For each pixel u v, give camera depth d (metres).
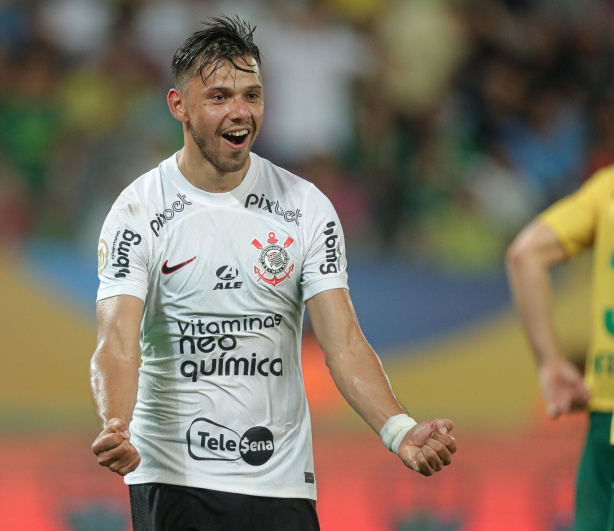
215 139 9.85
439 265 29.92
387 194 34.06
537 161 35.47
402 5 35.88
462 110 35.69
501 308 28.50
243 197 10.33
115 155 32.97
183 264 10.14
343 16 35.34
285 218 10.36
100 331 9.80
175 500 10.20
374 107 34.94
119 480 20.31
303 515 10.46
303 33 34.41
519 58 36.56
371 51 35.31
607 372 12.93
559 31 37.19
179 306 10.16
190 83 9.90
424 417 27.56
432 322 28.34
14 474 20.67
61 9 34.47
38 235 31.09
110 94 33.69
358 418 25.95
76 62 34.12
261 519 10.21
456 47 36.03
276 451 10.30
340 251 10.44
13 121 32.88
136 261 10.05
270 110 33.84
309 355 26.22
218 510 10.14
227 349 10.18
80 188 32.25
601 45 37.34
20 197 31.61
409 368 27.97
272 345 10.30
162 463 10.28
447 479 21.53
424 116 35.25
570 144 36.00
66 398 26.50
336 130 34.28
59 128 33.06
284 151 33.78
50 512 20.00
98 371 9.40
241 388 10.20
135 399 9.44
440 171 34.56
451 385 27.81
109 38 34.56
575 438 25.84
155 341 10.34
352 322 10.22
